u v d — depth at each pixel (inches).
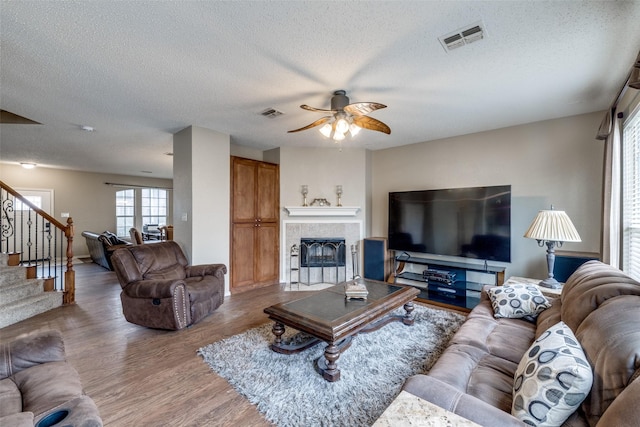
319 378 85.0
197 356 99.0
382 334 113.4
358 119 108.6
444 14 69.6
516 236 151.6
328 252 205.6
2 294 134.6
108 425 67.7
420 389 46.3
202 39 79.7
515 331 81.6
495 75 99.5
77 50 85.0
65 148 208.5
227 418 70.3
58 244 299.1
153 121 147.5
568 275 122.1
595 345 47.8
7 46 82.5
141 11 68.6
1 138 180.9
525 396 46.4
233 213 175.9
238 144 195.2
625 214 105.8
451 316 132.4
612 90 109.9
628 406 31.4
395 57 88.6
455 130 161.6
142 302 119.6
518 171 151.5
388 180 203.5
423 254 184.4
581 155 135.3
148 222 373.1
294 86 108.0
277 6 66.8
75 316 137.3
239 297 167.0
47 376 56.7
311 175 204.4
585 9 67.4
